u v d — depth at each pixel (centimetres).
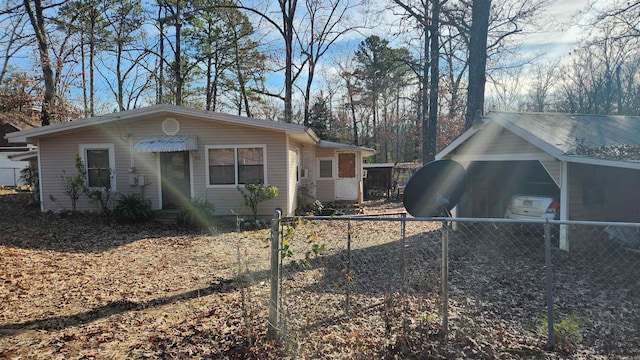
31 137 1175
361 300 475
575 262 656
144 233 1009
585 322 412
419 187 561
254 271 643
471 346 341
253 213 1169
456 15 1358
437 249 782
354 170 1691
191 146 1138
